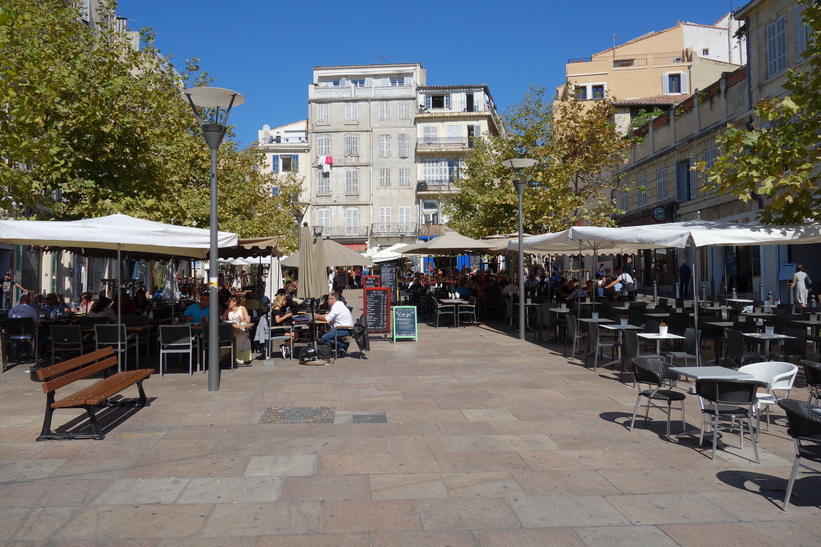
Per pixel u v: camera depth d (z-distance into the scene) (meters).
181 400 8.73
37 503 4.90
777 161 10.55
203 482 5.38
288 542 4.23
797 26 21.31
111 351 8.33
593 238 11.77
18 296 22.16
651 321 11.47
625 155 26.12
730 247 27.28
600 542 4.23
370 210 58.16
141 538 4.28
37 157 10.66
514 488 5.25
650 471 5.68
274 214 34.69
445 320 21.19
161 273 34.78
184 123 18.98
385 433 6.96
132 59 15.30
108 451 6.27
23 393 9.36
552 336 16.59
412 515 4.68
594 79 47.91
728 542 4.23
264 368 11.67
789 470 5.71
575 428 7.18
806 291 19.70
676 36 49.31
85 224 9.67
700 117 28.03
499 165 27.44
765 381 6.78
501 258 35.53
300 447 6.42
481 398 8.84
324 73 59.66
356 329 12.96
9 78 10.39
